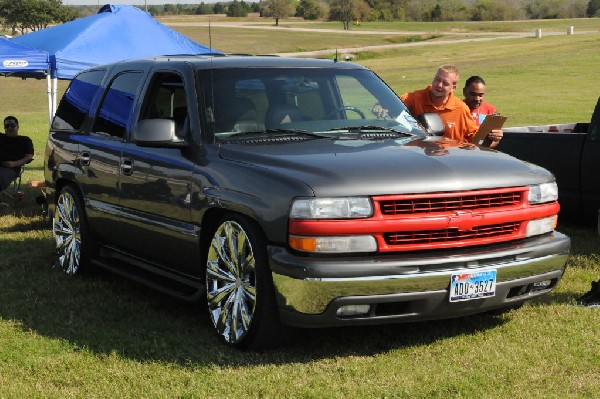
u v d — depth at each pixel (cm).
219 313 521
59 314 592
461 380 450
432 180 472
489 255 480
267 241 479
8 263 754
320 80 598
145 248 607
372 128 574
